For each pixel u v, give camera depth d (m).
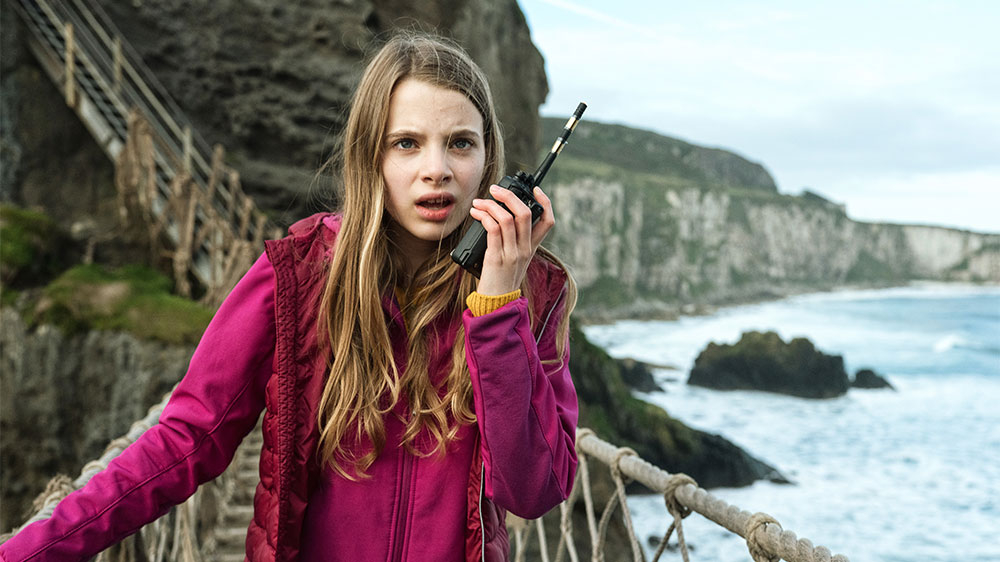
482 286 1.08
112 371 9.39
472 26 16.23
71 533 0.95
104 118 13.36
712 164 156.38
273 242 1.10
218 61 14.73
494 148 1.21
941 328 77.69
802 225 132.25
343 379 1.07
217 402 1.07
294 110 14.92
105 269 10.84
